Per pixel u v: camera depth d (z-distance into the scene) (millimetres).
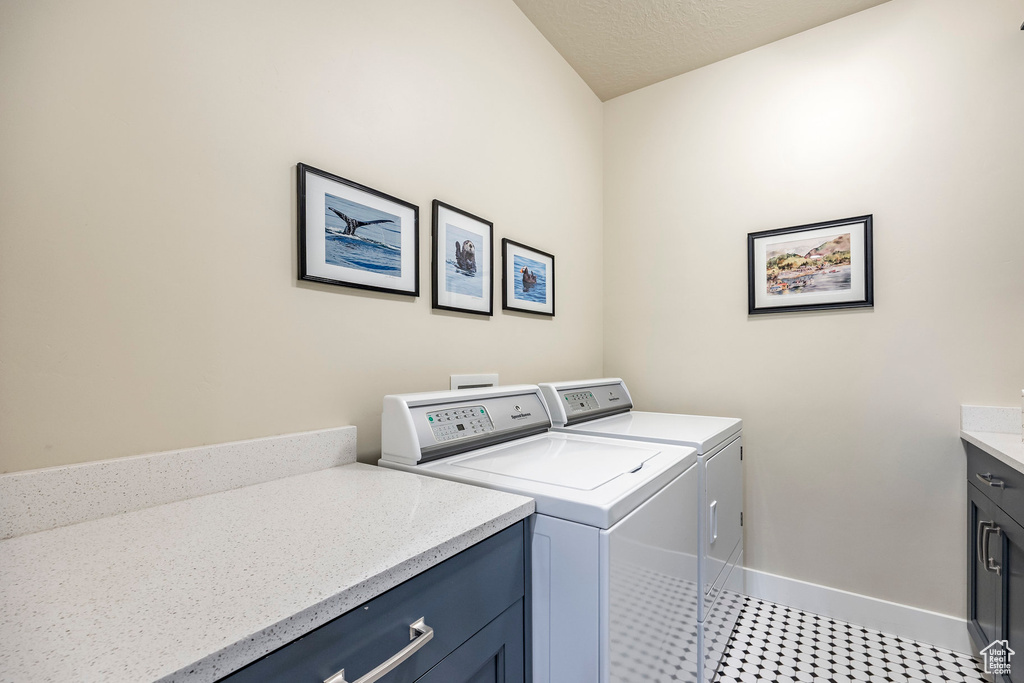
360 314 1353
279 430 1147
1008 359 1718
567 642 911
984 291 1761
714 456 1602
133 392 906
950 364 1812
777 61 2201
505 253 1931
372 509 878
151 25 938
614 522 890
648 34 2174
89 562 651
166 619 503
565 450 1369
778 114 2191
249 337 1093
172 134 966
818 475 2072
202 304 1011
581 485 1009
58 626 489
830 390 2049
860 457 1983
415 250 1506
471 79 1775
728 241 2311
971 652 1754
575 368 2439
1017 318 1707
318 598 549
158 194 944
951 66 1830
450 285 1655
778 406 2166
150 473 902
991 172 1755
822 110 2086
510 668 896
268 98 1135
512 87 1998
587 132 2584
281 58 1163
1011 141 1728
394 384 1452
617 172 2680
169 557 667
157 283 941
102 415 867
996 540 1459
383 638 635
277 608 526
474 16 1793
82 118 847
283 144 1165
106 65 878
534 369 2127
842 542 2016
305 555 672
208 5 1026
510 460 1241
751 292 2223
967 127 1797
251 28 1104
